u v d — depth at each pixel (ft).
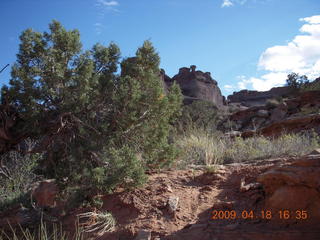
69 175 17.33
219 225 12.75
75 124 18.10
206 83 229.66
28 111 16.94
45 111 17.72
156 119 18.79
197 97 212.23
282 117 62.13
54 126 17.93
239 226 12.45
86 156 17.71
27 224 17.81
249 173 16.62
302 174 12.37
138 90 17.88
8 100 17.20
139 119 18.39
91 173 15.80
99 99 18.74
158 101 18.26
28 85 16.88
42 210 18.83
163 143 19.39
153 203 15.15
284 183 13.10
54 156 18.71
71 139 18.35
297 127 39.34
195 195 15.66
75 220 15.48
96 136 17.95
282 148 22.61
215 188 16.11
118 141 18.69
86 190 16.16
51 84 17.39
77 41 18.06
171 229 13.11
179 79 231.09
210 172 17.74
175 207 14.39
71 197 16.31
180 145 26.55
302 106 61.87
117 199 15.96
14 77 17.01
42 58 17.53
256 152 22.62
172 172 19.25
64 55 17.99
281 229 11.74
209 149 23.47
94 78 18.04
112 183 15.74
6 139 17.94
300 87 86.99
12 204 22.54
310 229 11.36
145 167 18.84
